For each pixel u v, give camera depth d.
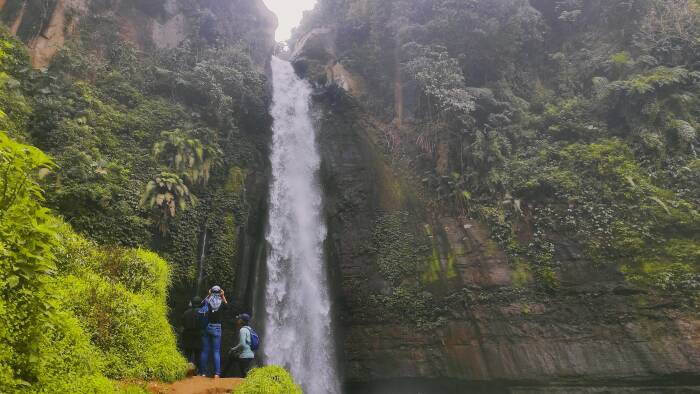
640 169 16.36
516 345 14.86
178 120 17.14
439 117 20.73
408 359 16.19
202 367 9.18
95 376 6.32
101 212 12.56
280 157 21.45
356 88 24.78
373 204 20.05
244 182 18.20
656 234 14.75
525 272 15.82
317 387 16.89
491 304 15.78
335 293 18.56
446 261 17.33
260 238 18.06
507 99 21.12
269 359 16.19
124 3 20.12
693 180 15.49
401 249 18.45
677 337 13.08
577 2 23.27
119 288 8.86
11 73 13.65
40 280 4.71
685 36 19.30
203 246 15.32
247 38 26.33
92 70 16.55
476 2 22.31
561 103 20.52
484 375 14.91
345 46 27.66
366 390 16.83
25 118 13.02
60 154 12.73
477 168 18.70
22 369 4.88
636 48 20.31
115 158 14.41
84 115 14.38
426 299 16.95
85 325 7.40
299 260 19.05
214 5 25.48
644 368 13.09
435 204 18.95
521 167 18.12
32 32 15.71
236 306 15.71
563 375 13.91
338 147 22.23
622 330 13.82
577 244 15.59
